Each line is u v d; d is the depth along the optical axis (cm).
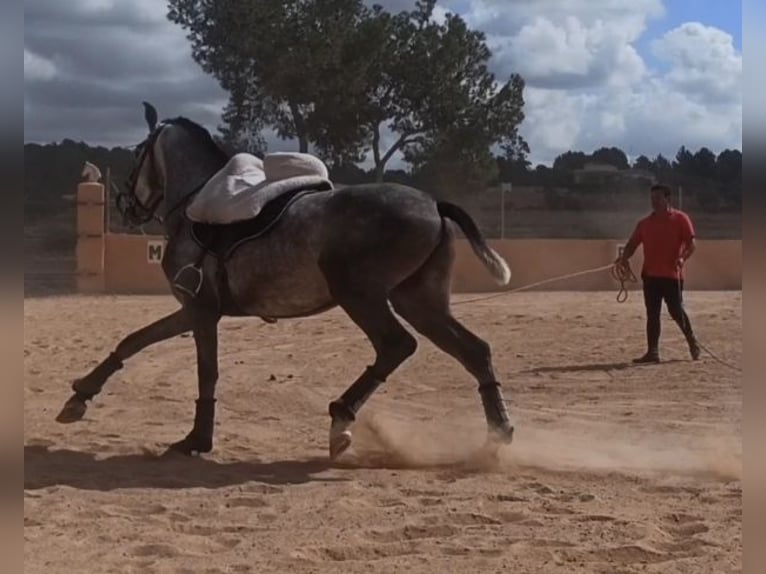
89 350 1584
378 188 852
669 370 1409
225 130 4466
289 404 1168
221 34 4384
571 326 1953
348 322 2009
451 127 4631
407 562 591
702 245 3122
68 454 888
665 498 743
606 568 580
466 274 2967
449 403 1159
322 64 4291
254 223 869
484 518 683
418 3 4612
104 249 2802
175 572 567
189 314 892
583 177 5547
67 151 4638
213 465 852
